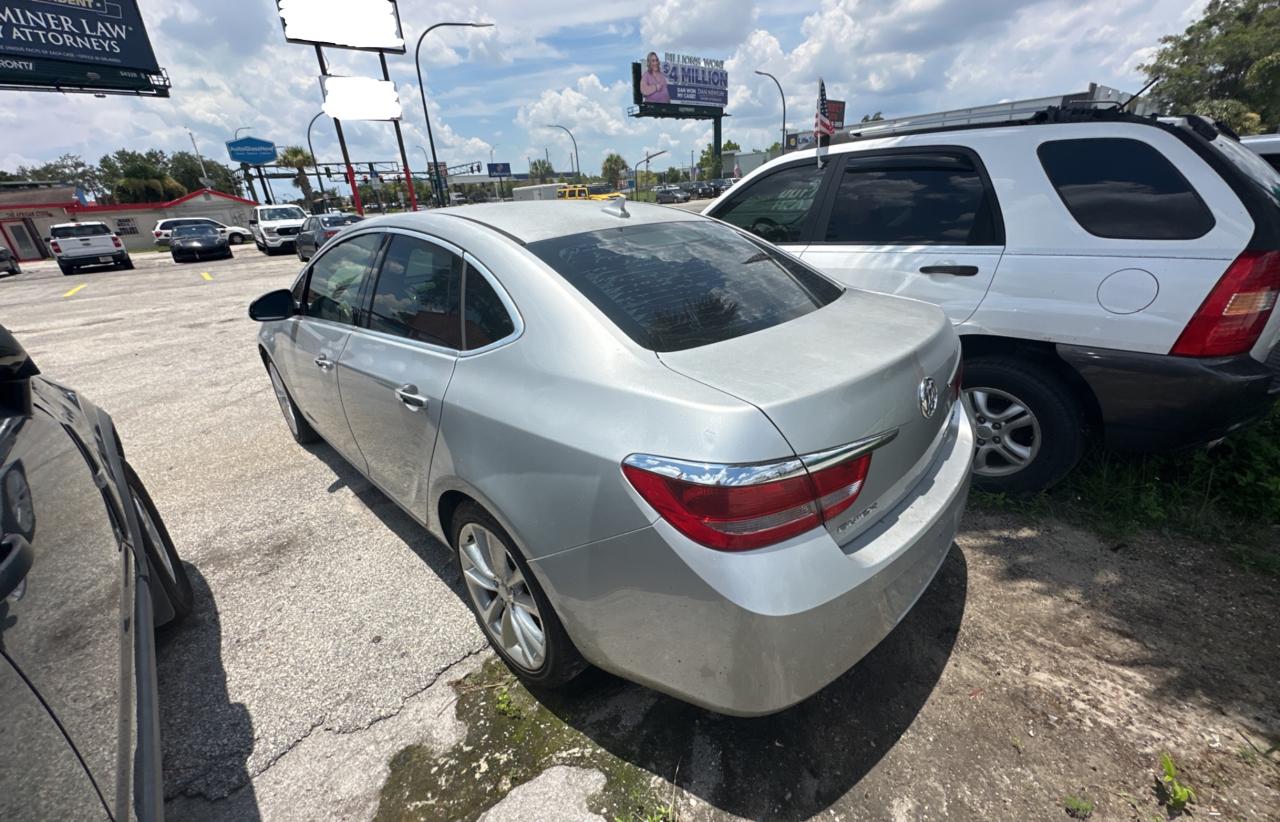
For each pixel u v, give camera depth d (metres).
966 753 1.86
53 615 1.22
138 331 9.18
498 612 2.18
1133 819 1.66
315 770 1.93
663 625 1.57
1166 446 2.64
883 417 1.65
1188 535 2.76
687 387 1.55
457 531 2.26
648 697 2.12
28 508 1.33
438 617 2.58
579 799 1.79
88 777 1.11
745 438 1.42
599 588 1.66
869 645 1.66
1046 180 2.86
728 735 1.96
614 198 2.78
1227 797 1.69
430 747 1.99
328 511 3.48
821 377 1.58
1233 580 2.48
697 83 64.00
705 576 1.45
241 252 26.80
